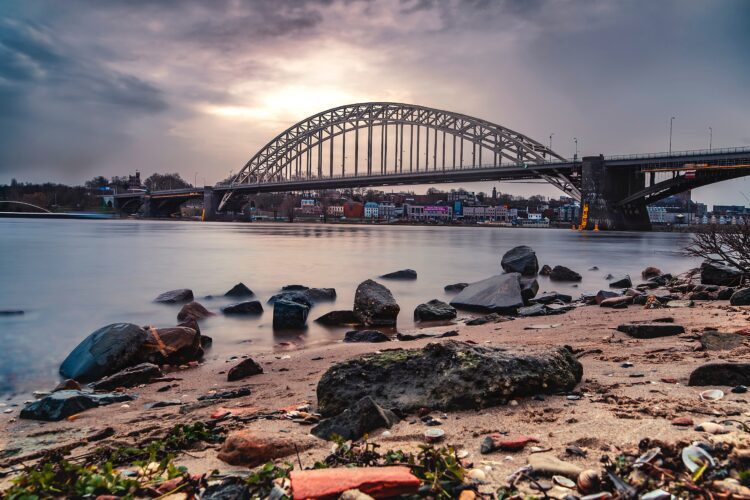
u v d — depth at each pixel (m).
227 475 3.56
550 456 3.61
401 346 10.32
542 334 10.43
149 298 19.56
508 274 18.17
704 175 112.44
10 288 22.39
